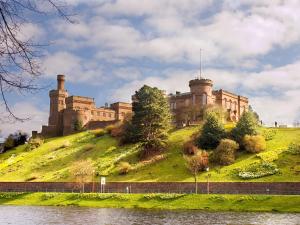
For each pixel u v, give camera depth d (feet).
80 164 312.29
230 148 314.35
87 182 302.66
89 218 180.14
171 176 303.48
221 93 499.92
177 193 263.49
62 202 259.80
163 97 391.65
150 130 374.22
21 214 198.59
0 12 25.26
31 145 461.78
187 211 211.41
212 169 302.66
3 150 484.33
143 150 359.66
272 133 356.38
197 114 454.81
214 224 154.92
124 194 258.57
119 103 576.61
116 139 417.90
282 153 307.37
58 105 549.54
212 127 342.23
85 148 406.41
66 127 522.47
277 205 210.38
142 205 238.68
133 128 388.57
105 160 360.69
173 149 356.79
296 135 347.56
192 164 292.20
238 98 534.37
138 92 393.91
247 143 321.52
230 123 402.72
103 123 509.35
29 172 366.22
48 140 497.46
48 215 193.67
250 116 341.82
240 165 300.40
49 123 553.64
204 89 474.90
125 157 359.05
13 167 392.27
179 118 481.87
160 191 280.31
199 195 237.04
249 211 207.72
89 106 548.72
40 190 308.60
